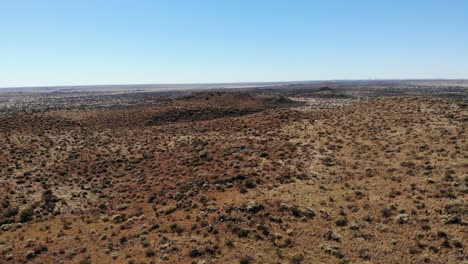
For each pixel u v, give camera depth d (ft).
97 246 71.41
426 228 64.80
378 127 147.43
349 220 72.13
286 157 122.52
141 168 131.03
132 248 68.80
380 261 57.00
